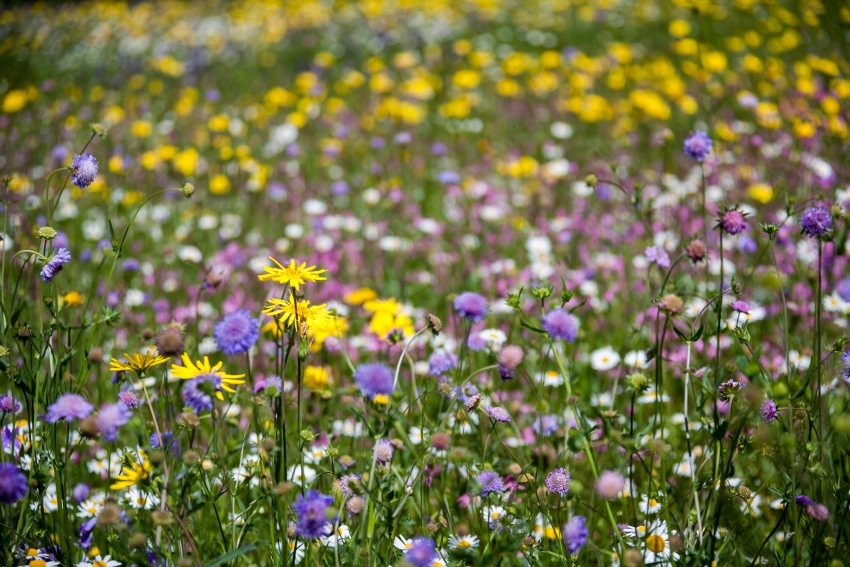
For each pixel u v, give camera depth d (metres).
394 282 4.39
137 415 2.47
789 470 2.04
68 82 9.56
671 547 1.87
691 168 5.70
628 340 3.41
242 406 2.86
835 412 2.46
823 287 3.47
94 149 6.53
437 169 6.25
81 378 2.23
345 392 2.66
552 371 3.04
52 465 2.09
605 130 6.88
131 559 1.75
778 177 4.75
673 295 2.08
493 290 4.11
